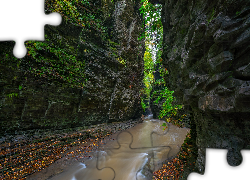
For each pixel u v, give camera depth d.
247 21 1.47
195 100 2.98
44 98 6.07
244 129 2.00
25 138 5.32
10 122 5.07
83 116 8.22
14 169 4.27
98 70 9.12
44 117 6.12
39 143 5.46
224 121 2.30
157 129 9.83
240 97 1.56
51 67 6.30
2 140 4.75
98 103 9.21
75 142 6.64
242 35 1.54
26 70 5.38
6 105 4.94
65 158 5.44
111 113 10.33
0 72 4.73
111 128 9.32
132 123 11.90
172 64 3.95
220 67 1.87
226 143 2.31
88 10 8.64
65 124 7.14
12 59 4.96
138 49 13.02
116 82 10.67
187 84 3.16
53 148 5.68
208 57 2.12
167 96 7.66
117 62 10.64
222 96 1.95
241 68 1.62
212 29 1.94
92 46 8.70
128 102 11.98
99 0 9.55
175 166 3.99
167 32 4.70
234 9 1.62
